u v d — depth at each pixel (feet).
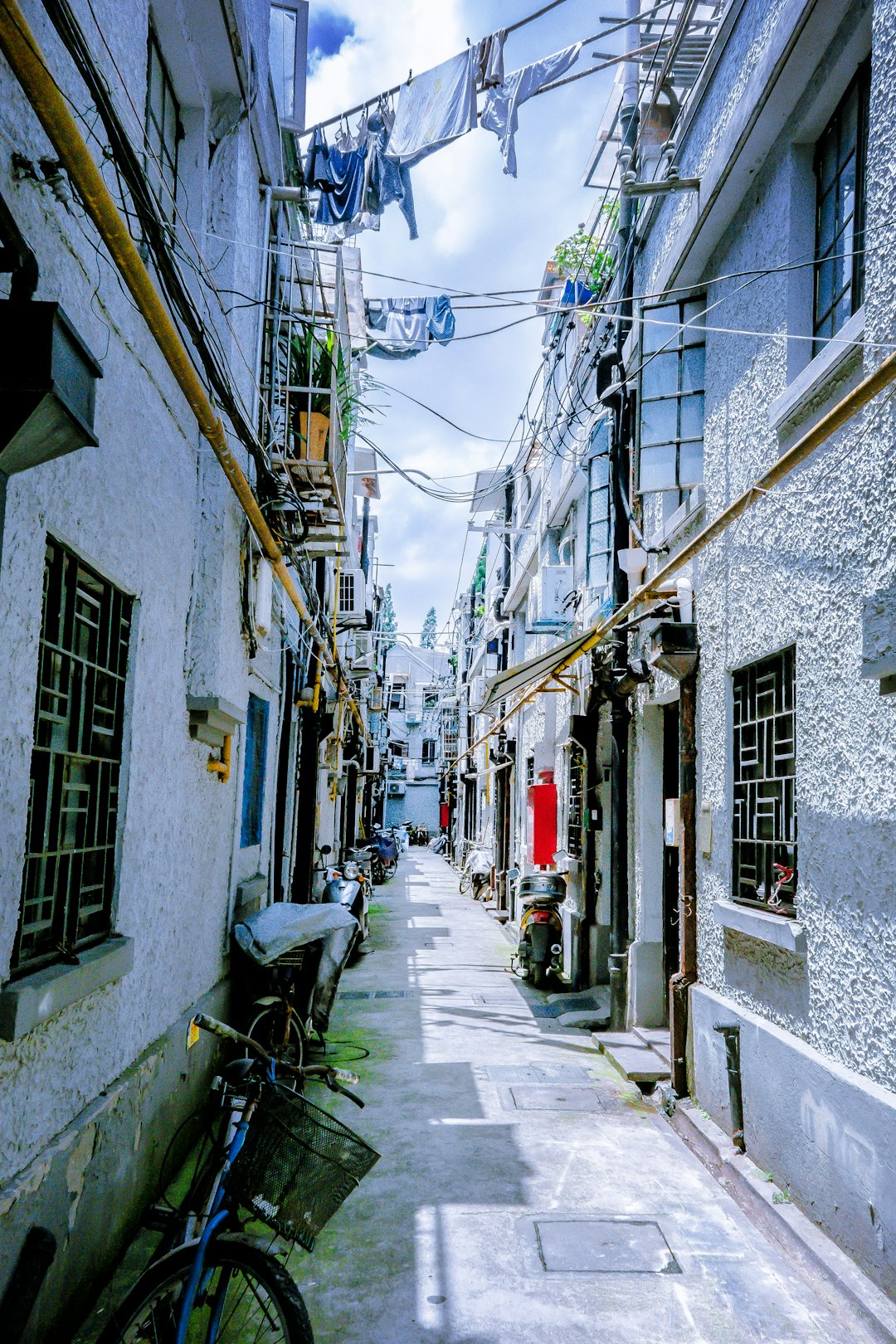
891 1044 10.50
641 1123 17.33
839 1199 11.43
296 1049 19.26
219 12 14.16
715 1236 12.64
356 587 48.55
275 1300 7.82
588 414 30.60
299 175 21.88
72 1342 9.39
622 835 24.11
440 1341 10.06
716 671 17.43
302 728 32.07
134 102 11.43
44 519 8.48
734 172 16.34
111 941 10.94
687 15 17.22
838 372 12.35
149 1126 12.40
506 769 54.85
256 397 18.40
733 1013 15.57
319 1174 8.52
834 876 12.03
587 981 29.14
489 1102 18.39
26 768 8.23
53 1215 8.84
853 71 13.32
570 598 34.99
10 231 6.75
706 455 18.83
